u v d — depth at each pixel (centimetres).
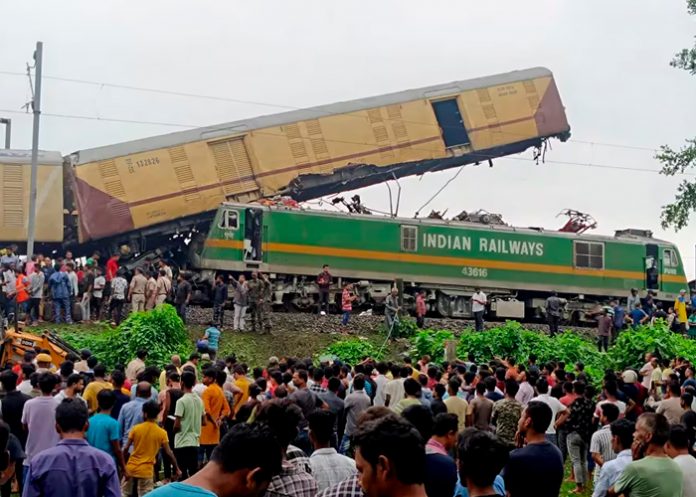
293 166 3453
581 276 3766
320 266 3312
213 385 1338
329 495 634
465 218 3703
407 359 1855
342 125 3538
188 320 3016
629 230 4062
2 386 1187
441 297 3547
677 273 3944
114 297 2819
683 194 2423
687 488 812
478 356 2639
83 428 757
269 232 3256
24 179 3052
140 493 1134
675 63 2352
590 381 1866
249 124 3419
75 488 730
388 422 510
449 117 3697
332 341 2917
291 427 739
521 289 3650
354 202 3469
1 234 3009
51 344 1942
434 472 741
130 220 3200
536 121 3781
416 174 3762
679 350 2577
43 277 2781
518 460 756
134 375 1580
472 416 1272
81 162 3155
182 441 1240
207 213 3341
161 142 3284
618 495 788
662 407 1317
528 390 1543
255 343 2827
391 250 3434
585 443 1426
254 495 511
